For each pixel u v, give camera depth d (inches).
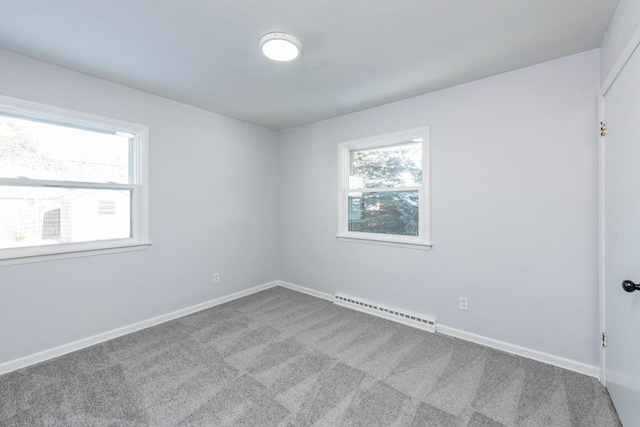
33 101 82.6
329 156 140.3
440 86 101.2
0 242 81.3
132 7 60.6
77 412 64.5
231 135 138.9
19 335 81.7
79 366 82.4
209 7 60.7
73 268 91.6
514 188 89.4
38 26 67.2
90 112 93.4
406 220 118.3
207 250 129.7
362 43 74.4
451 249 102.3
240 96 110.7
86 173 97.0
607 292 70.8
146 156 108.0
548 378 77.1
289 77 94.4
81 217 95.7
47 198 89.0
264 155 156.6
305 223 152.2
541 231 85.1
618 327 63.6
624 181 59.4
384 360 86.3
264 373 79.6
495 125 92.4
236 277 143.0
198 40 73.2
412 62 84.4
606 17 64.1
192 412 64.8
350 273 132.9
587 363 79.0
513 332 90.2
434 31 69.5
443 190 103.8
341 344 96.2
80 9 61.1
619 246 62.4
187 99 114.3
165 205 114.4
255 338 100.3
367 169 131.4
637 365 53.6
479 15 63.6
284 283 163.5
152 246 110.6
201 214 127.1
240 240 144.6
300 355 89.0
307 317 119.3
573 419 62.7
